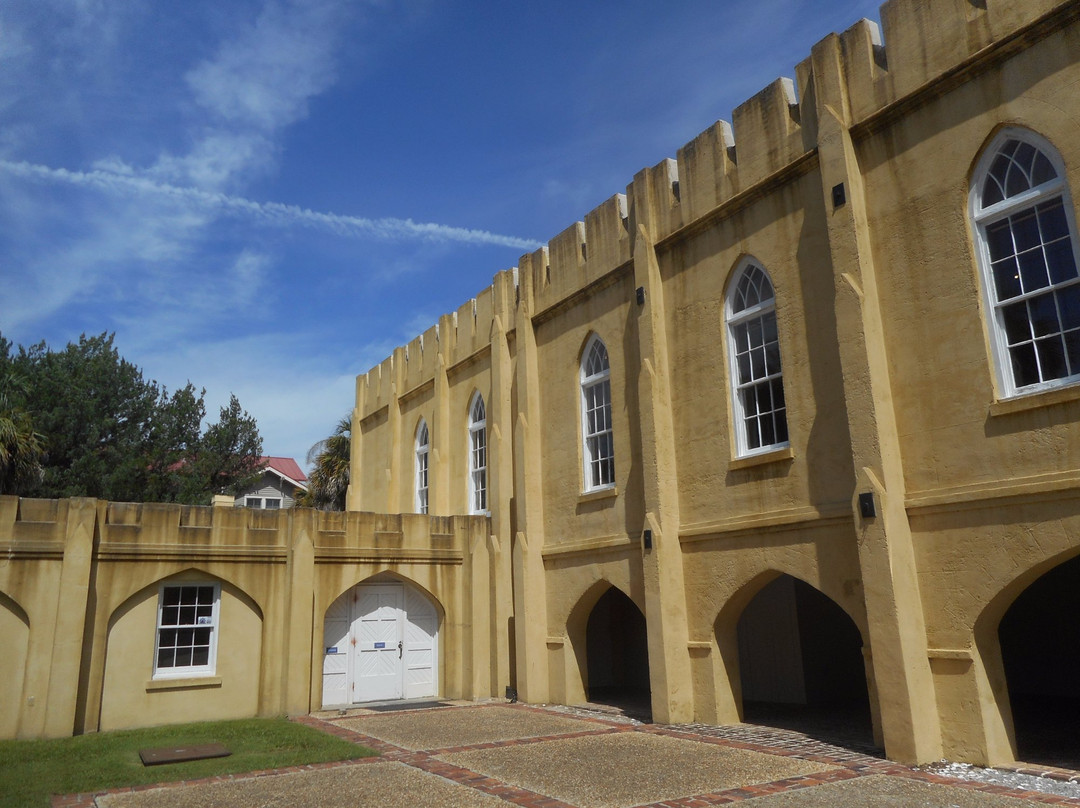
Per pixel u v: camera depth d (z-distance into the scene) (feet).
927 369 33.71
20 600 42.86
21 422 77.05
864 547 33.42
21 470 74.79
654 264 48.19
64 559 43.98
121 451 94.22
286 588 50.83
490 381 64.90
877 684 32.58
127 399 98.89
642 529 47.19
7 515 43.24
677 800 26.45
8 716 41.83
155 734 42.55
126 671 45.91
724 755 33.78
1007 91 31.78
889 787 27.55
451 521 58.08
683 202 46.83
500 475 59.41
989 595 30.71
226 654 48.93
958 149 33.32
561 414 56.13
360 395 90.94
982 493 31.01
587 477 53.72
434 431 71.92
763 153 41.93
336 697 53.11
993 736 30.66
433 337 74.90
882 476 33.30
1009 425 30.71
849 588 35.58
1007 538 30.32
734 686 42.65
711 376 44.14
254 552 50.29
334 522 53.36
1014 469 30.40
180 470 100.94
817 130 38.86
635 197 50.19
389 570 54.90
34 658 42.65
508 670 56.24
